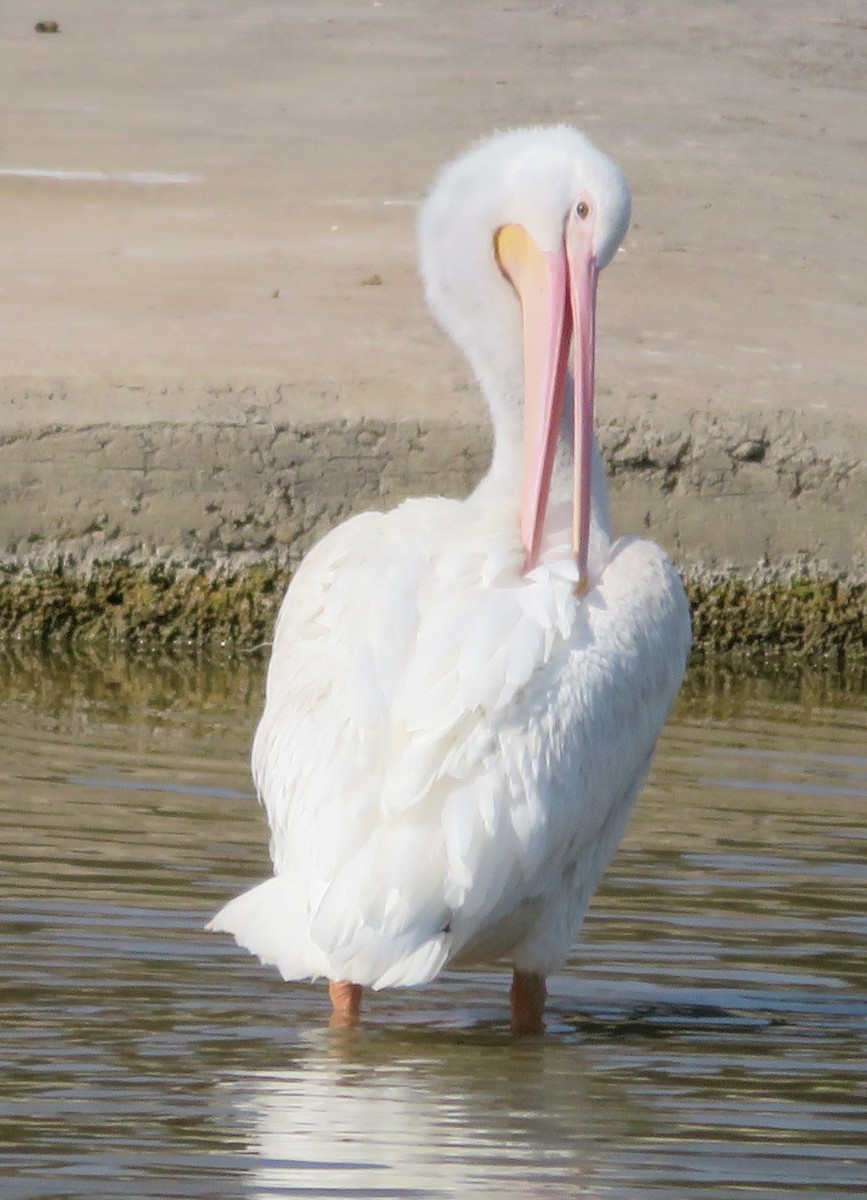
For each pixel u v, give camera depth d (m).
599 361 19.09
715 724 14.62
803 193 26.22
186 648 17.39
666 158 27.16
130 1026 7.82
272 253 22.08
